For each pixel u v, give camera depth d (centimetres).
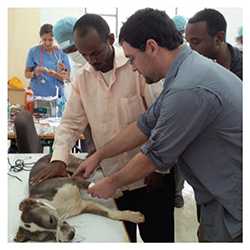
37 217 92
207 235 105
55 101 285
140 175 100
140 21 94
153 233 150
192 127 89
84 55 120
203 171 97
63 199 108
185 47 99
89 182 124
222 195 96
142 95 132
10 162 160
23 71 349
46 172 127
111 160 137
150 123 114
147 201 146
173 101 88
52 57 291
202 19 129
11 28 341
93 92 133
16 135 183
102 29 116
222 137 93
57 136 139
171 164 100
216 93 89
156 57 96
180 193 236
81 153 168
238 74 137
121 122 134
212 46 131
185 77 90
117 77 130
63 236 93
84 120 142
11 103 285
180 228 219
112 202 122
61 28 179
